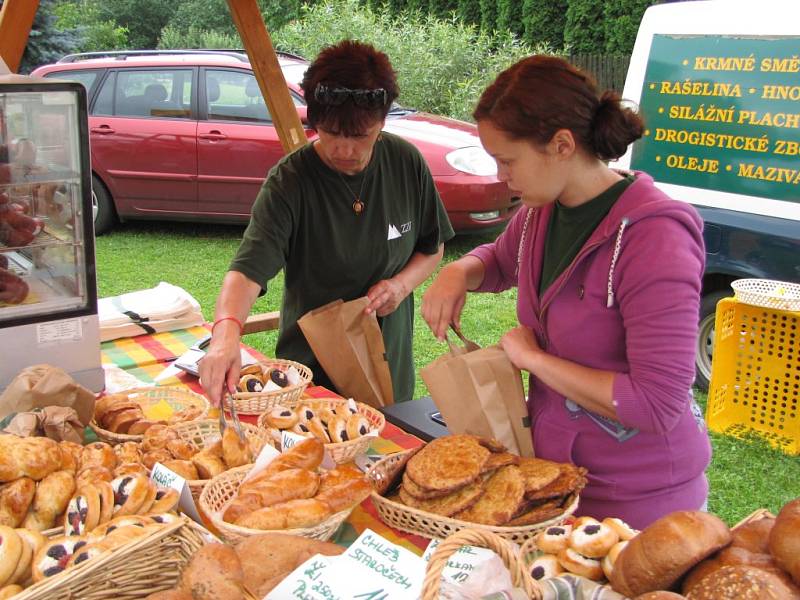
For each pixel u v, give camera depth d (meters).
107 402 2.14
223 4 22.70
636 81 4.45
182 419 2.16
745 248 4.13
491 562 1.36
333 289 2.66
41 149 2.10
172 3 23.02
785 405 4.32
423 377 1.89
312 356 2.75
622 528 1.46
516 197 7.58
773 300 3.97
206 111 7.75
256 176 7.76
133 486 1.58
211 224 9.10
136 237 8.48
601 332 1.68
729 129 4.11
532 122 1.55
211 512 1.62
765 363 4.32
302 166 2.51
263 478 1.65
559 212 1.74
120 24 22.67
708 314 4.61
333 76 2.18
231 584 1.28
